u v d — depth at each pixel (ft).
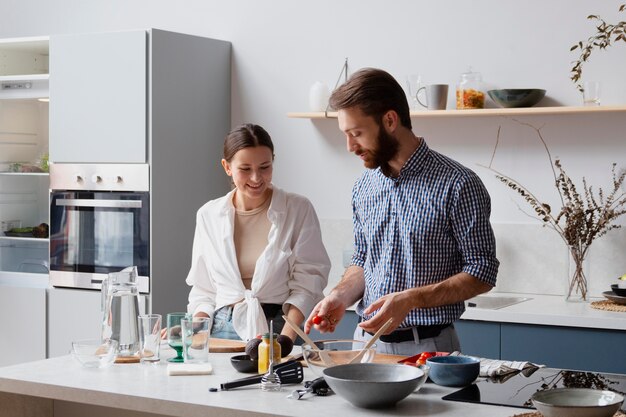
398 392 6.56
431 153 8.75
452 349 8.87
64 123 15.33
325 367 7.50
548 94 14.06
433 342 8.75
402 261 8.86
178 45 15.17
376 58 15.26
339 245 15.52
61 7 17.87
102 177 15.02
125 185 14.84
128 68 14.74
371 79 8.37
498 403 6.79
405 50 15.03
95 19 17.57
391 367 7.07
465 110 13.89
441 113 14.08
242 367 7.94
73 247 15.33
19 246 16.53
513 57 14.26
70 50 15.20
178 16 16.88
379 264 9.06
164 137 14.90
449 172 8.59
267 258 10.39
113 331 8.49
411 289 8.20
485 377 7.85
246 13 16.33
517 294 14.19
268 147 10.30
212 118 16.01
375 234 9.05
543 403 6.17
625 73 13.56
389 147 8.50
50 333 15.48
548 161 14.10
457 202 8.49
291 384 7.52
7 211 16.66
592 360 11.81
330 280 15.57
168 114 14.98
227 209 10.63
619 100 13.61
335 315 8.86
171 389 7.32
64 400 8.14
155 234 14.75
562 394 6.56
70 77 15.23
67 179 15.34
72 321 15.26
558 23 13.94
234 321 10.36
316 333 13.66
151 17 17.08
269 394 7.16
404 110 8.61
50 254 15.53
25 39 15.79
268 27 16.15
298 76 15.92
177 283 15.21
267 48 16.17
